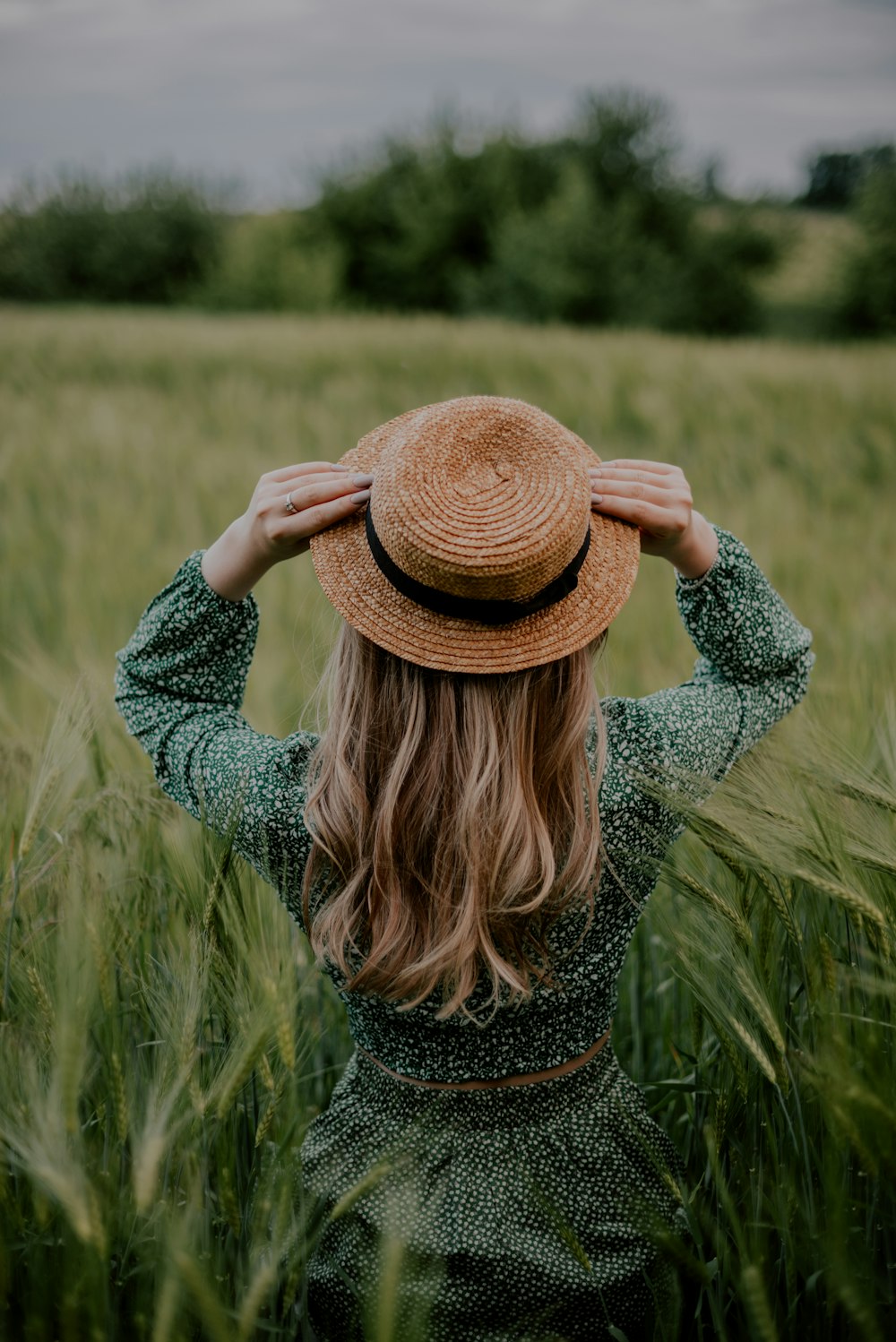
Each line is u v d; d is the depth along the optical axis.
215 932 1.28
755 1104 1.45
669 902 1.64
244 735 1.27
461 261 32.62
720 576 1.25
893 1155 1.08
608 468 1.22
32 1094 1.16
